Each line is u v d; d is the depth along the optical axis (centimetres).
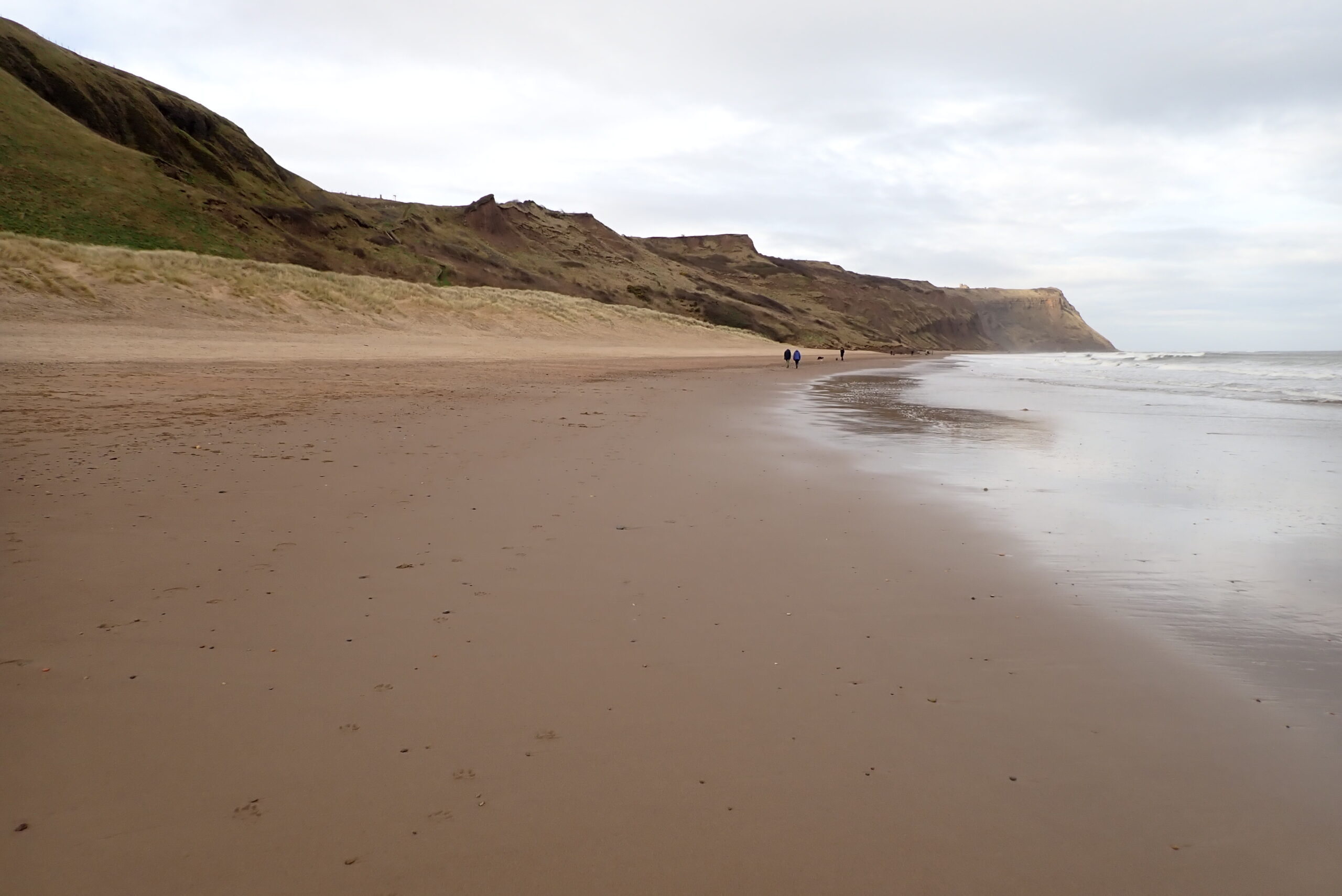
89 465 714
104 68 8925
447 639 366
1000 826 237
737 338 8562
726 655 360
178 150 8288
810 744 282
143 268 3300
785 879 210
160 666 323
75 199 5622
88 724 274
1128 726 301
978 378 3578
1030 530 627
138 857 209
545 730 286
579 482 760
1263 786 261
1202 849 228
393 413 1262
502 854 217
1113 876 215
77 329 2466
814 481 823
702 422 1381
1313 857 225
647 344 6006
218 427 999
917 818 239
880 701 318
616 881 208
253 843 217
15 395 1186
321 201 10306
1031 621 418
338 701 301
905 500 734
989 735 292
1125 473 916
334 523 566
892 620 413
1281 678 351
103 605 387
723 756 272
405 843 220
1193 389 2642
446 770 257
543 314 5731
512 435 1074
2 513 538
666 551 531
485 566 481
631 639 375
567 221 17000
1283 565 538
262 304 3519
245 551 488
